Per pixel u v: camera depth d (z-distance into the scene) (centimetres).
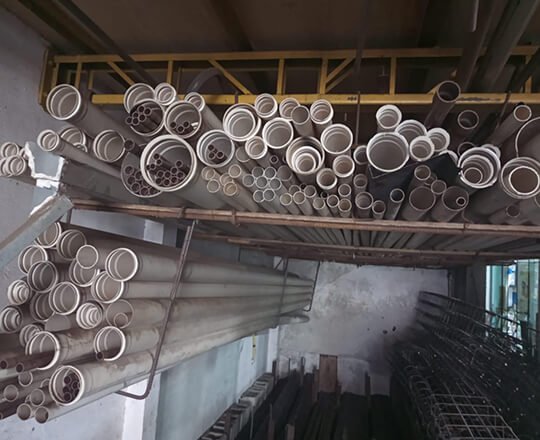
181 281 159
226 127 122
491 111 165
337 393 555
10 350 112
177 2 173
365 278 607
